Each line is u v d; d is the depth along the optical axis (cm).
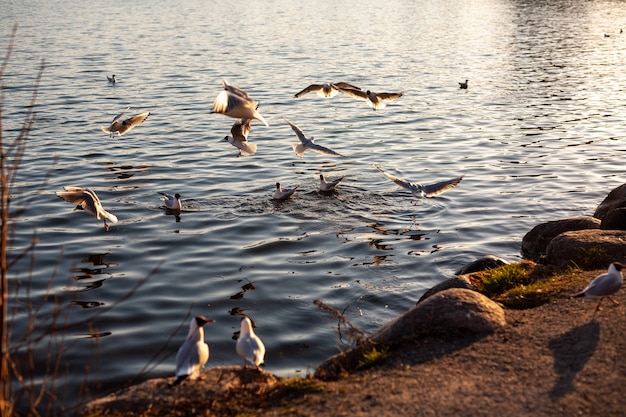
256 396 949
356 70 4831
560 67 5150
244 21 7444
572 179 2573
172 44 5784
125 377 1230
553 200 2330
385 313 1513
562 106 3906
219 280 1675
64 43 5688
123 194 2334
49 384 1185
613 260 1393
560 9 9256
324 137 3189
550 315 1118
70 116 3434
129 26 6850
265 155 2867
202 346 980
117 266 1748
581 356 972
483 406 869
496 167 2736
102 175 2542
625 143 3122
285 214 2152
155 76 4484
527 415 844
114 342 1356
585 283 1248
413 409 870
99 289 1608
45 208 2155
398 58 5388
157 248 1870
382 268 1756
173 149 2930
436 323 1076
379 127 3397
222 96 896
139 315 1481
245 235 1975
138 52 5353
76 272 1703
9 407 801
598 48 6053
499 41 6438
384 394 914
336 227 2048
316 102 3891
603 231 1507
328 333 1414
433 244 1927
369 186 2461
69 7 8438
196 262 1781
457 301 1098
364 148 3009
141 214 2139
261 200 2283
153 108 3666
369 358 1020
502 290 1352
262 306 1536
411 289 1634
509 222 2112
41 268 1717
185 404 927
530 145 3086
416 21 7831
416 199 2323
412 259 1816
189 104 3759
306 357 1318
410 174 2625
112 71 4606
